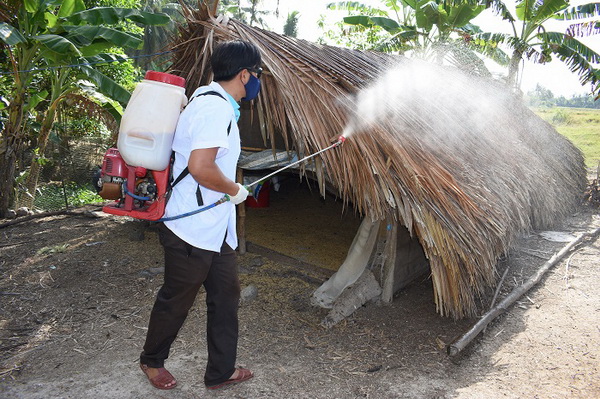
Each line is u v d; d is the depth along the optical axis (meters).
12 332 3.51
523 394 2.86
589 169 10.79
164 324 2.58
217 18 4.34
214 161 2.22
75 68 7.55
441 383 2.98
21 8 6.48
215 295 2.61
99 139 10.77
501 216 4.01
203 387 2.85
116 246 5.42
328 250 5.43
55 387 2.84
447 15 11.96
